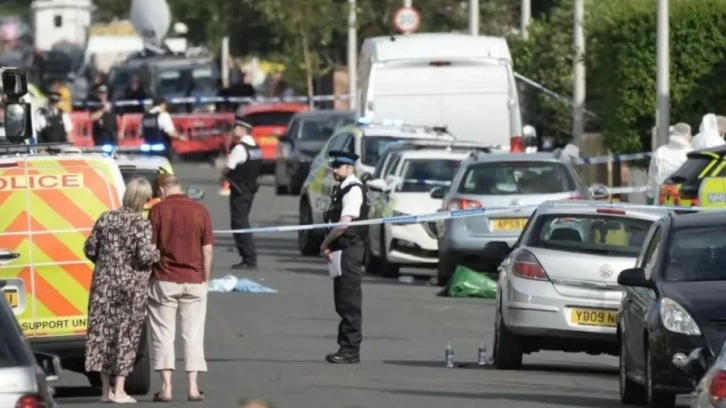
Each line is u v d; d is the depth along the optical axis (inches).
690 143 3454.7
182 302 2149.4
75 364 2263.8
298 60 7509.8
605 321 2368.4
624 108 4052.7
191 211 2150.6
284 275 3747.5
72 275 2119.8
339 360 2455.7
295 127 6151.6
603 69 4124.0
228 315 3043.8
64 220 2124.8
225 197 5708.7
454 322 3006.9
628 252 2395.4
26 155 2159.2
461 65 4382.4
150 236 2107.5
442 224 3496.6
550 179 3440.0
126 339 2101.4
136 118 6904.5
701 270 2044.8
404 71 4372.5
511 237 3422.7
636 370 2037.4
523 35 5797.2
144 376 2176.4
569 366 2561.5
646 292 2034.9
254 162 3818.9
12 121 2395.4
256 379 2295.8
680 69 4003.4
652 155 3422.7
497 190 3427.7
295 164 6028.5
